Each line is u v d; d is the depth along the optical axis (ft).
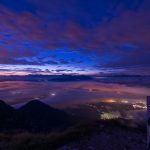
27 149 36.24
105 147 35.22
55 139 38.45
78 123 47.16
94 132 41.75
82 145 35.94
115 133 42.09
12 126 176.04
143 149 35.35
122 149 34.68
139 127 47.75
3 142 40.65
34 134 44.86
